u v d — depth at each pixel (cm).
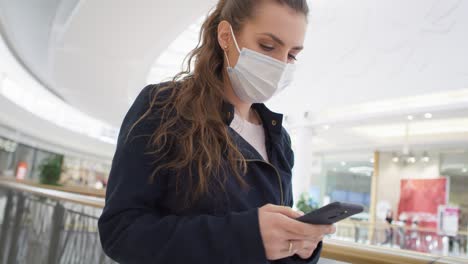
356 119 867
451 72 632
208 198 79
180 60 757
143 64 692
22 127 1300
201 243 68
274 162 96
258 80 93
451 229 949
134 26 545
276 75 92
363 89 756
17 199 321
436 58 627
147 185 78
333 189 1298
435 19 555
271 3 90
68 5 622
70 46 649
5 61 1055
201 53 100
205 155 80
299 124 959
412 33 593
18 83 1185
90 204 199
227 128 88
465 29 552
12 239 311
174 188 80
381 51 650
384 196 1125
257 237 66
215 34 102
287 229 65
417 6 543
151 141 80
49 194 251
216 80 93
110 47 628
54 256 238
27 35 818
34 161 1552
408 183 1086
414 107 782
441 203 1012
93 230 202
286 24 89
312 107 888
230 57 97
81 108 1164
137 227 72
